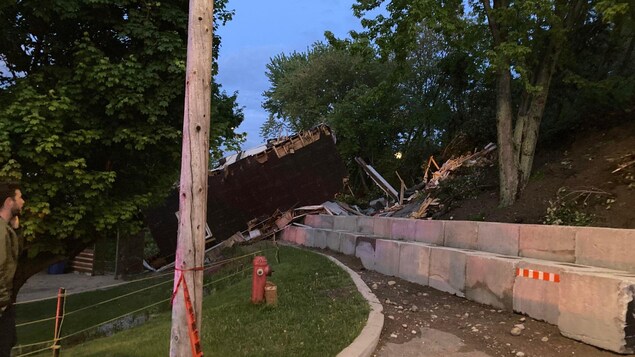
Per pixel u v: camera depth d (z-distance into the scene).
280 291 8.20
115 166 10.05
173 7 9.58
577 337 5.33
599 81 11.98
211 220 20.80
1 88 8.92
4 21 8.93
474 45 12.83
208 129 3.78
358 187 28.80
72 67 9.19
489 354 5.32
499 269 6.99
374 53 13.15
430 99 26.44
